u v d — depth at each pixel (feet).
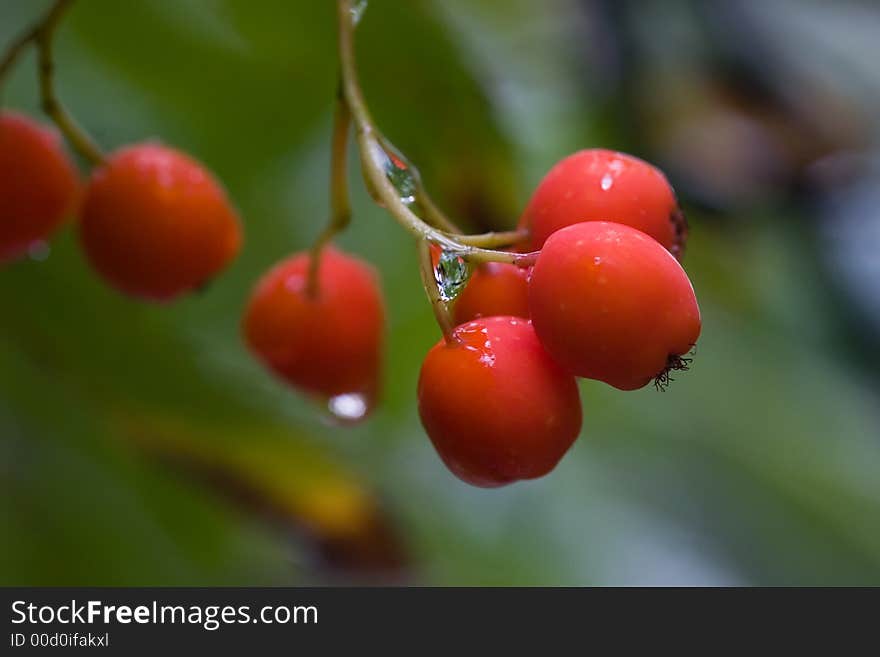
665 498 0.94
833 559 0.96
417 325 0.84
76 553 0.78
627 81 0.98
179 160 0.69
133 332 0.78
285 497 0.81
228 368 0.80
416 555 0.84
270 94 0.80
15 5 0.79
